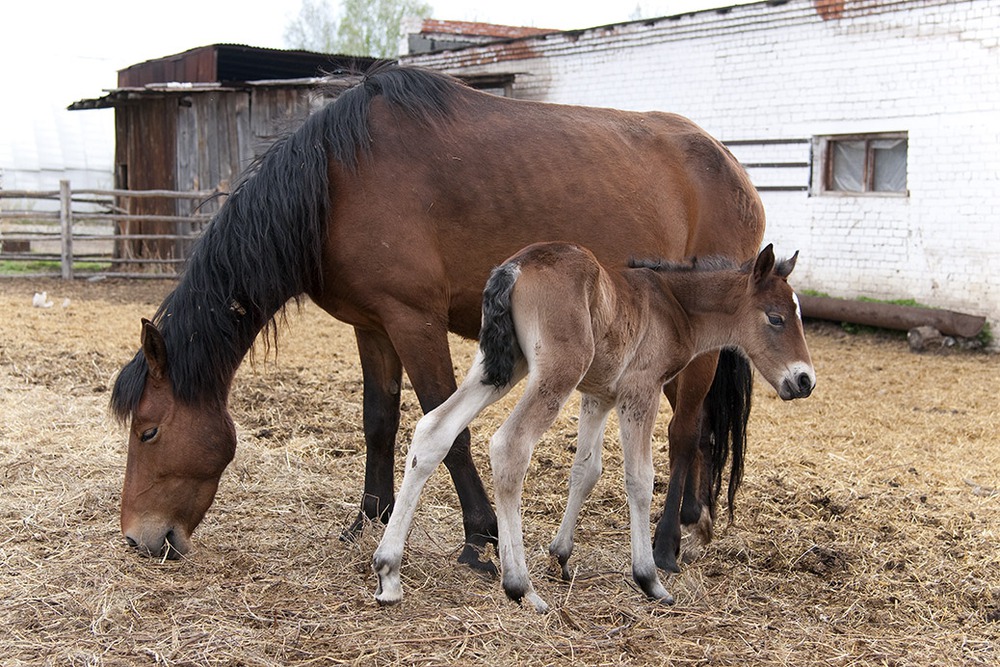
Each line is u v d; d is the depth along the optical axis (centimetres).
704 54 1296
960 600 400
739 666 333
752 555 454
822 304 1155
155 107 1736
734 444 481
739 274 426
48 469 518
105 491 488
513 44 1502
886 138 1162
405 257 401
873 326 1141
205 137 1655
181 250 1691
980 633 371
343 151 404
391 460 462
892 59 1128
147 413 389
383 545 363
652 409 396
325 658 323
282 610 358
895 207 1144
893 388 851
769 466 595
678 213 475
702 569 436
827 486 552
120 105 1805
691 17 1297
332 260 407
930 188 1112
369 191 403
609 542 459
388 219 401
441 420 361
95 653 321
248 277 397
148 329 378
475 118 434
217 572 396
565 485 540
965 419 737
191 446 392
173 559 402
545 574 410
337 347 945
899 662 342
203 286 396
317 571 402
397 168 407
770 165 1255
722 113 1291
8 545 411
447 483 534
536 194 428
